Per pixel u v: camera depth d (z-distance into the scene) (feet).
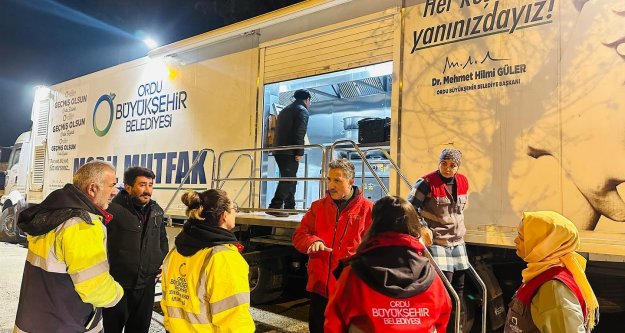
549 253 6.13
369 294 5.62
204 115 18.97
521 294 6.38
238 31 17.46
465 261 10.84
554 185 10.34
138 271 10.08
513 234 10.80
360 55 14.21
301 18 15.88
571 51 10.29
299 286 20.48
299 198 20.97
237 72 17.88
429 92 12.45
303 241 9.39
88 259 6.88
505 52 11.23
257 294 16.43
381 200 6.13
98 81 24.73
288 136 16.17
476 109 11.60
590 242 9.78
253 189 16.96
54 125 28.17
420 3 12.86
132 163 22.17
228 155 17.93
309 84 16.96
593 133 9.91
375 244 5.81
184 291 6.82
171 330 6.95
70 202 7.13
